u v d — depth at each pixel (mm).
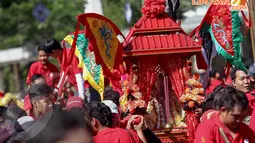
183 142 11617
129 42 11461
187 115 11359
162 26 11570
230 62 13016
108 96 11688
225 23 12766
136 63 11438
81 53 12648
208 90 14438
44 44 14055
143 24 11594
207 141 8523
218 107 8547
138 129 9602
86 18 10773
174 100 11797
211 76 14703
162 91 11742
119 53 11281
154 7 11625
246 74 12633
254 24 12734
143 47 11305
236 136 8547
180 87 11578
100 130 8930
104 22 11094
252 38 12953
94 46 10930
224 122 8547
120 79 11602
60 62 14070
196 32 12781
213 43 13258
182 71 11641
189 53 11617
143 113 11039
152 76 11492
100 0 22016
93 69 12656
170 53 11367
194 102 11250
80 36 12773
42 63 13922
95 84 12625
